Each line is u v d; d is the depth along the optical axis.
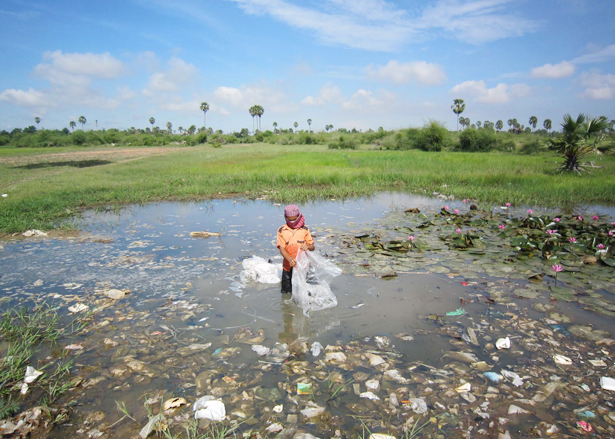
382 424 2.75
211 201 12.66
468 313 4.36
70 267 6.03
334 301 4.64
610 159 22.92
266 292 5.04
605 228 7.54
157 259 6.41
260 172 18.20
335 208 11.11
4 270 5.91
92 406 2.94
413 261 6.12
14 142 83.88
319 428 2.72
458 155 30.86
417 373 3.30
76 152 49.12
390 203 11.92
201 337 3.94
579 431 2.63
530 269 5.67
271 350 3.69
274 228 8.63
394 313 4.40
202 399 2.96
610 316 4.20
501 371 3.28
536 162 21.72
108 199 12.38
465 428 2.69
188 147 60.09
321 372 3.35
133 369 3.38
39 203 11.09
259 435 2.64
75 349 3.72
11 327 4.07
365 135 61.34
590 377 3.21
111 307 4.62
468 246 6.84
